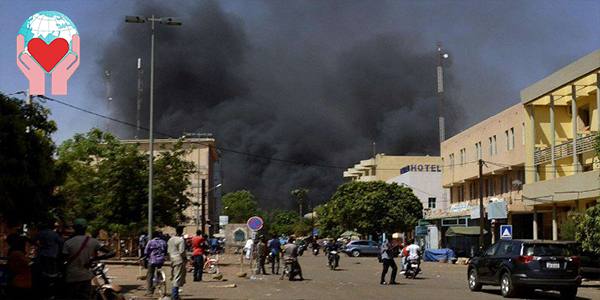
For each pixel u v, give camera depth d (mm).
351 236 84812
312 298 19531
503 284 20406
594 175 34562
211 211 92625
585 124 42375
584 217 25375
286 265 28188
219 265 40938
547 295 21641
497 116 51688
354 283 26469
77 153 38312
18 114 17672
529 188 42719
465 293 21672
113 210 37750
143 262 29656
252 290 22281
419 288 23859
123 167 37969
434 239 64250
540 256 19688
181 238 17391
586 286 26703
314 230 119688
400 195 78750
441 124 89812
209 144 90500
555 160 41531
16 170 16859
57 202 18922
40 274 12594
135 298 18609
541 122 45062
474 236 55125
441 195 85938
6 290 12383
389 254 25969
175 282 17188
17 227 17875
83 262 12688
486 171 53625
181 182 39938
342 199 80938
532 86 43469
